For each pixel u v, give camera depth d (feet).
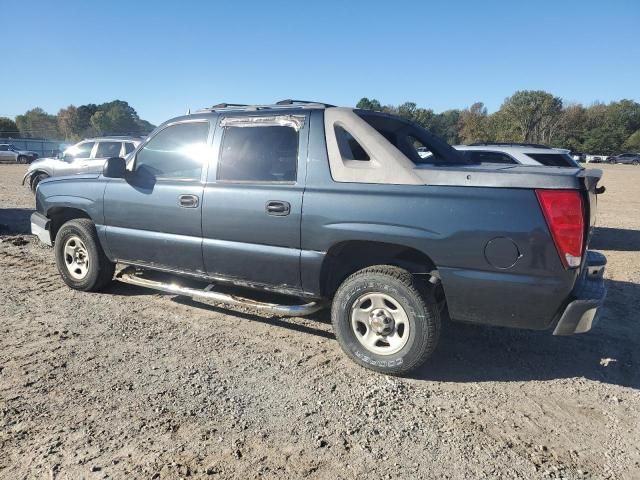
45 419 10.14
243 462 9.00
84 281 18.10
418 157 16.48
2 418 10.13
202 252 14.74
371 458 9.23
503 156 28.71
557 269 10.68
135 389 11.48
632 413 11.08
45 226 18.92
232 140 14.40
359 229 12.15
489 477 8.78
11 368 12.32
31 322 15.39
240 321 15.98
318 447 9.51
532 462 9.23
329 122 13.12
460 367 13.15
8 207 42.60
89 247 17.58
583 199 10.59
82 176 18.01
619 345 14.82
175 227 15.17
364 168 12.41
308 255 12.96
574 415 10.93
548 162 27.89
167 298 18.03
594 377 12.78
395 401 11.28
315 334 15.11
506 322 11.44
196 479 8.50
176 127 15.56
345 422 10.39
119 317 16.05
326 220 12.55
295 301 17.13
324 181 12.78
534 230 10.69
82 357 13.09
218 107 16.17
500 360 13.65
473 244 11.16
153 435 9.73
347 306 12.71
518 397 11.66
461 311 11.75
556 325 11.21
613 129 319.27
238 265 14.19
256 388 11.71
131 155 16.55
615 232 37.19
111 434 9.71
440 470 8.93
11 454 9.02
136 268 18.42
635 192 75.10
